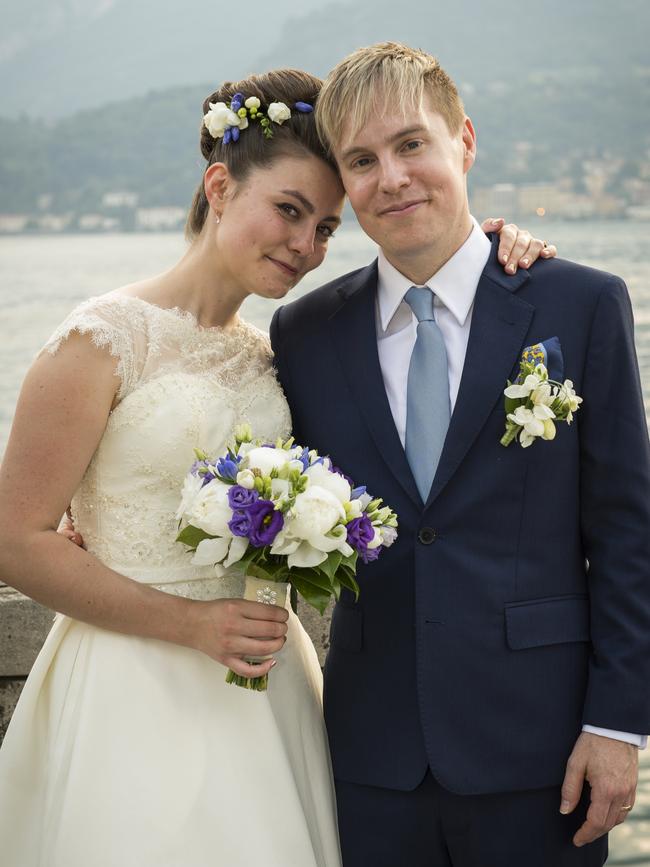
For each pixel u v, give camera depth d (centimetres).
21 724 206
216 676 206
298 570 188
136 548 204
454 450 199
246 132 211
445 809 202
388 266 213
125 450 200
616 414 195
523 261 208
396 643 206
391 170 196
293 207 210
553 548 201
